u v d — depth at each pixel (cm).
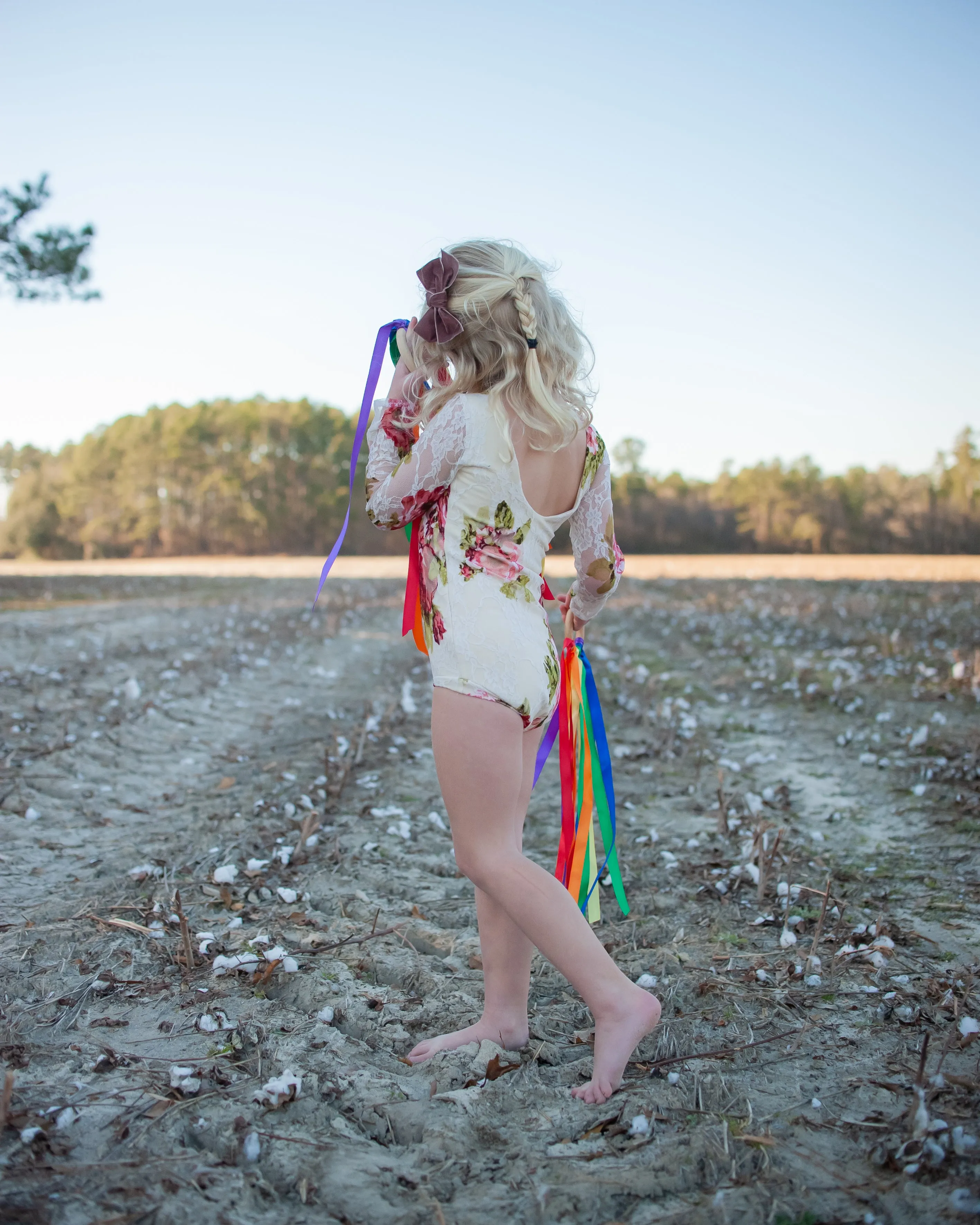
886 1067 176
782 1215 134
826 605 1236
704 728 506
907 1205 136
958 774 386
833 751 446
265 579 2128
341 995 206
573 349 173
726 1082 171
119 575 2341
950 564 3102
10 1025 190
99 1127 154
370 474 173
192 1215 133
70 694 547
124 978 214
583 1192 139
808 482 5819
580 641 208
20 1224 129
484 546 165
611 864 212
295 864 294
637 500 5822
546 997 212
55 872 284
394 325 177
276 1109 161
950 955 226
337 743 455
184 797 373
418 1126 157
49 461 6506
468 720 160
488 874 163
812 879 282
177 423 5844
